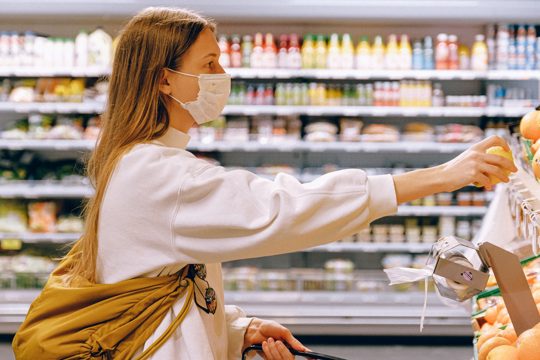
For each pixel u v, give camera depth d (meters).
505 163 1.32
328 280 5.63
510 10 5.30
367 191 1.36
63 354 1.44
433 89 6.00
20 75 5.73
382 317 5.29
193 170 1.44
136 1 5.27
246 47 5.64
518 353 1.34
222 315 1.67
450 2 5.26
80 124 5.75
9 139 5.61
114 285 1.47
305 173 5.87
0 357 4.96
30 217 5.71
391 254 6.01
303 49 5.65
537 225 1.53
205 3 5.22
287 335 1.72
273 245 1.37
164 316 1.48
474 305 1.91
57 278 1.57
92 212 1.51
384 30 5.98
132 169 1.46
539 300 1.52
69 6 5.34
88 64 5.63
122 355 1.46
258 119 5.75
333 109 5.62
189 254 1.43
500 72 5.59
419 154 6.07
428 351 5.20
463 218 5.96
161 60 1.53
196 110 1.57
